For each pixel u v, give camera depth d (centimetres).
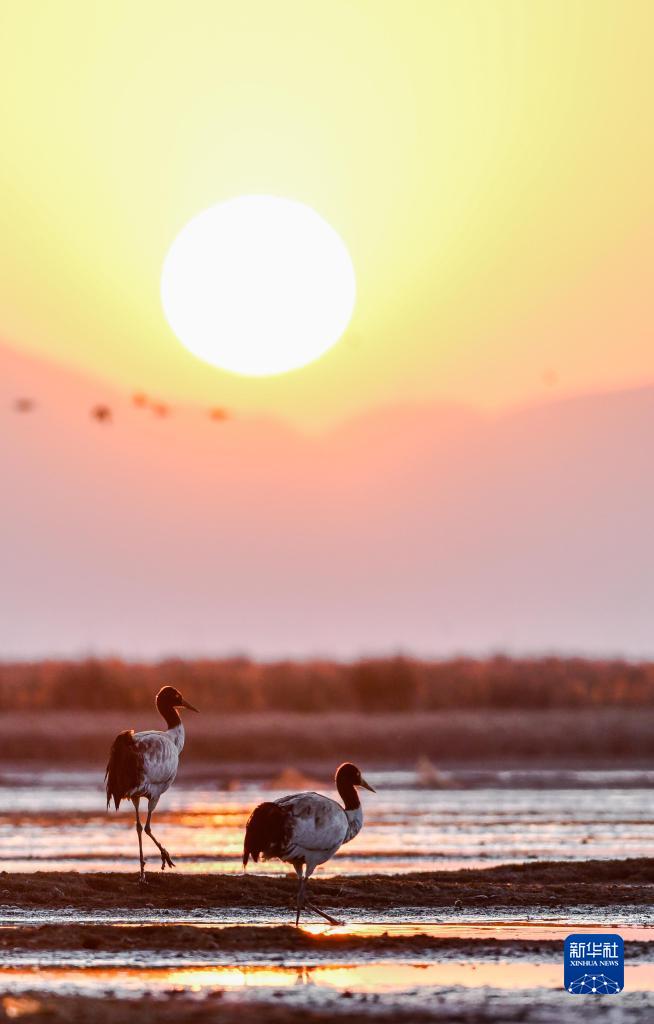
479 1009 7000
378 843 14012
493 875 10944
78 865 12381
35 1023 6600
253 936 8538
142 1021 6669
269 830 8588
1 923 8962
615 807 17800
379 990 7369
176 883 10138
